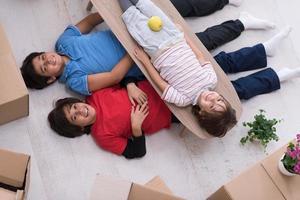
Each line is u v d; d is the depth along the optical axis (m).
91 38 1.98
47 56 1.89
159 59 1.86
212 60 1.98
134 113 1.92
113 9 1.93
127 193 1.42
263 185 1.72
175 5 2.10
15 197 1.51
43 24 2.09
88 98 1.98
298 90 2.19
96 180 1.42
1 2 2.09
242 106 2.12
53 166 1.90
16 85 1.74
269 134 2.01
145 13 1.91
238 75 2.16
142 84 1.99
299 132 2.13
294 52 2.26
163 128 2.04
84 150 1.95
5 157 1.49
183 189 1.96
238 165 2.04
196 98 1.85
